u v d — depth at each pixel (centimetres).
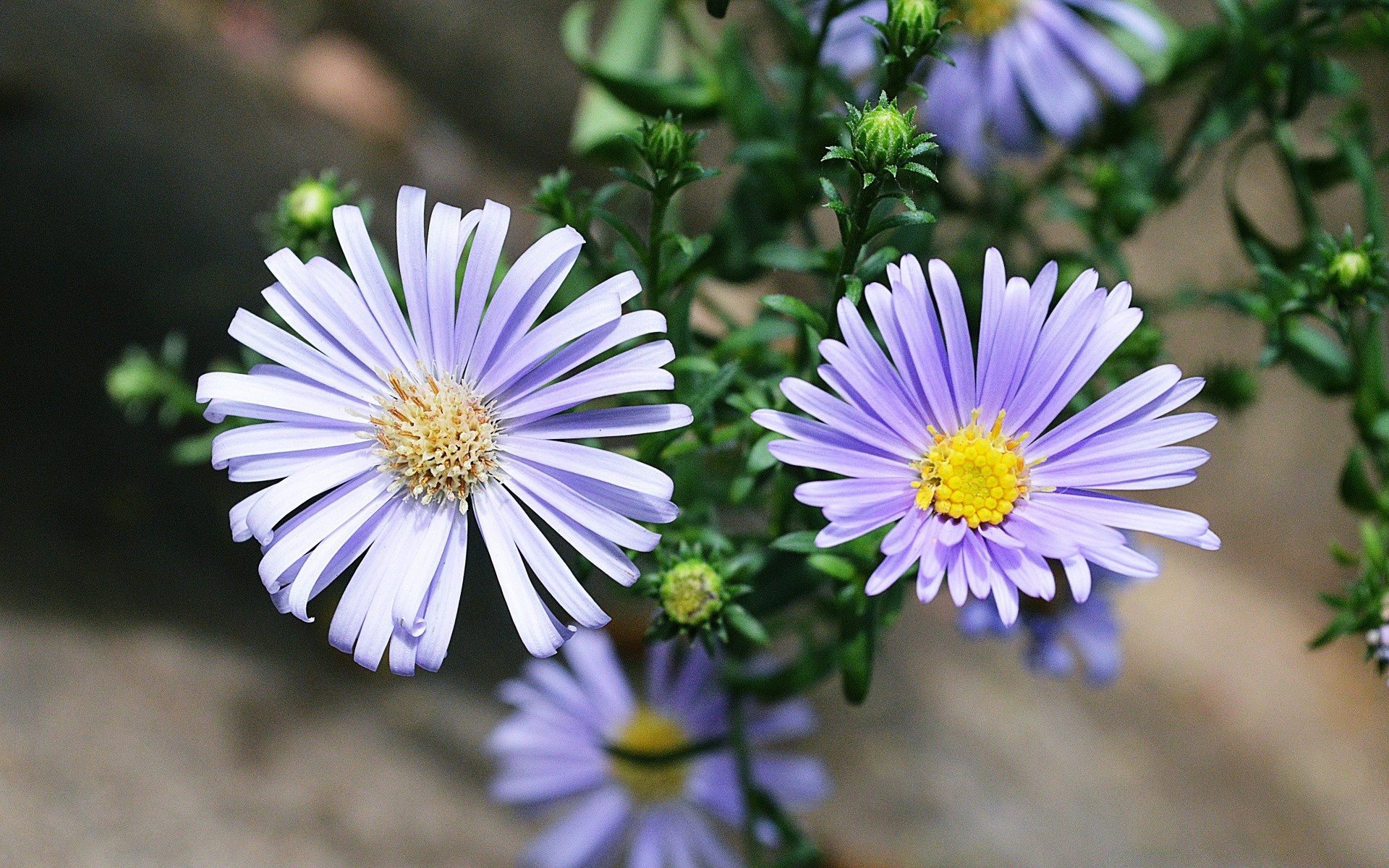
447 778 32
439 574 21
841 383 21
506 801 29
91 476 32
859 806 35
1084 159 27
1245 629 41
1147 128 27
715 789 29
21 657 29
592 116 28
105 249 35
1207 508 43
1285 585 42
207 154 38
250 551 33
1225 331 42
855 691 22
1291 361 25
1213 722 39
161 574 31
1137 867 35
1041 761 36
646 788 29
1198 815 36
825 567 22
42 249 34
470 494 22
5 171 35
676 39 29
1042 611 27
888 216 22
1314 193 26
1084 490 21
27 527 30
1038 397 21
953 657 38
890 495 21
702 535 22
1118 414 21
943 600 38
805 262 23
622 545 21
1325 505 43
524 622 21
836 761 35
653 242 22
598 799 29
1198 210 42
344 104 43
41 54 37
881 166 21
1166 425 21
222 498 33
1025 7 26
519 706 30
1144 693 39
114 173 36
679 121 22
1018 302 21
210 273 36
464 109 45
